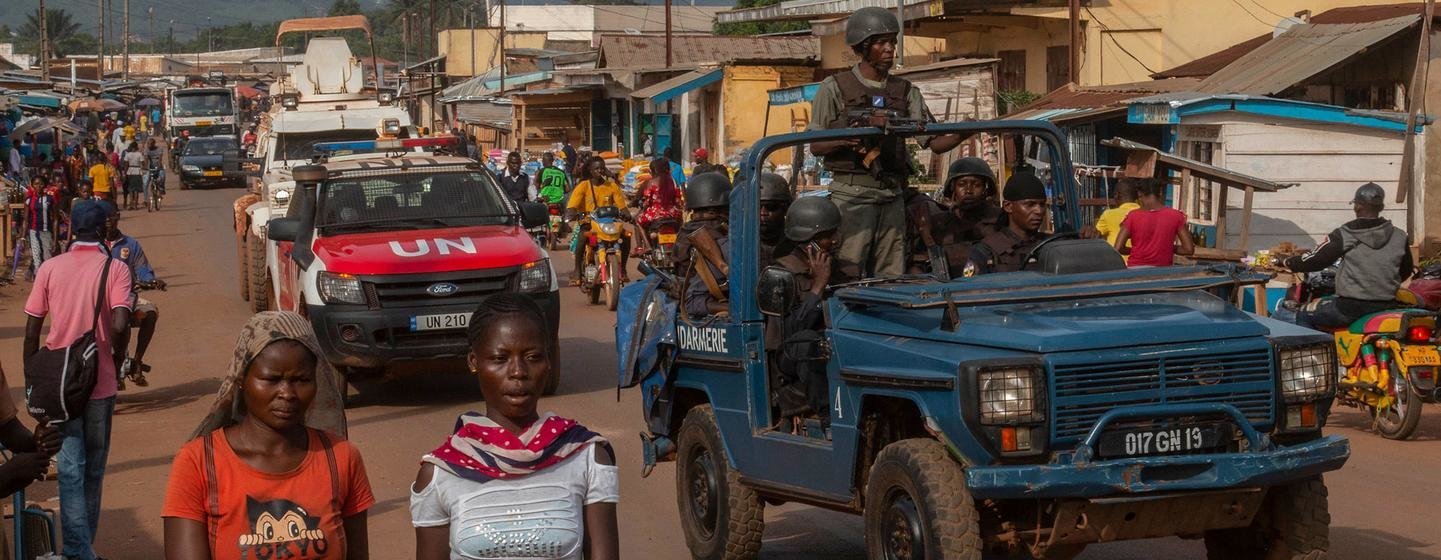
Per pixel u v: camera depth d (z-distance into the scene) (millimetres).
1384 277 9953
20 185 26609
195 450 3773
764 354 6590
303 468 3816
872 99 7203
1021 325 5367
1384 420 10109
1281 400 5375
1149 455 5203
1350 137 17297
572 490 3510
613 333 15797
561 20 79625
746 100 33625
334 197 12797
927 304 5449
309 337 3873
